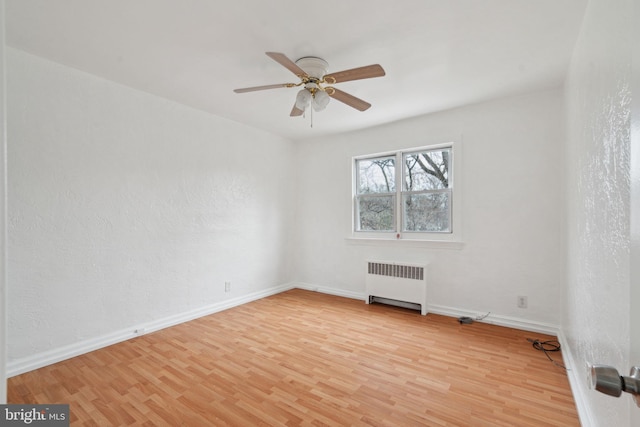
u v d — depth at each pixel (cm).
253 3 179
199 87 294
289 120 391
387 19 193
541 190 306
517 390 208
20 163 231
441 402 196
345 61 243
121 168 288
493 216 331
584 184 185
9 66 226
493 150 330
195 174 350
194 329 316
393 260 395
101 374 228
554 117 300
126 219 292
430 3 179
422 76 271
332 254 457
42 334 241
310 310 379
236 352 264
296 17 191
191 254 346
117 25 200
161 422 178
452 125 354
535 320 309
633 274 57
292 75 269
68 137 254
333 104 337
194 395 203
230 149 390
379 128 412
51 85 245
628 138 108
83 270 264
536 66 253
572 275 229
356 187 445
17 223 230
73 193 257
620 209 117
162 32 207
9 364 229
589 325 170
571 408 189
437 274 365
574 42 216
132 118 295
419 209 388
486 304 336
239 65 251
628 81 108
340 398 200
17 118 229
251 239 419
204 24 198
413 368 237
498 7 182
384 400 198
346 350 268
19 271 231
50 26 201
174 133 330
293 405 193
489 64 250
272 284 454
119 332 286
